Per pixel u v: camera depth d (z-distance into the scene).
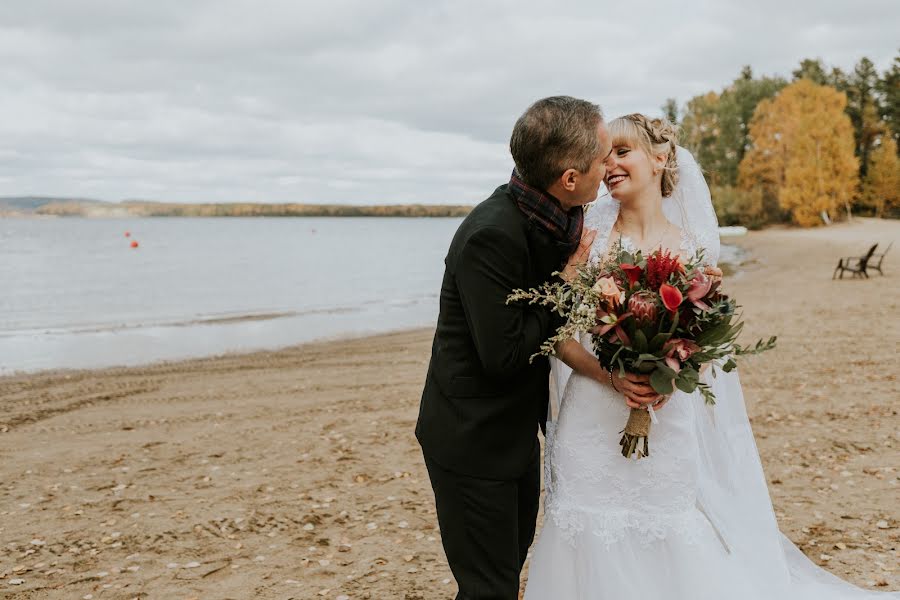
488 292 2.34
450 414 2.52
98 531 5.02
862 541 4.30
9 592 4.05
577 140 2.32
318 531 4.93
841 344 11.58
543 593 2.74
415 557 4.45
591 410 2.68
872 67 89.06
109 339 17.28
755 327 14.21
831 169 68.94
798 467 5.78
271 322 20.59
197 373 12.51
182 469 6.61
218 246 77.06
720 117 82.62
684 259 2.88
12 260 50.53
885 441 6.32
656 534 2.61
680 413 2.66
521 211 2.43
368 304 25.72
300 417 8.67
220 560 4.46
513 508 2.55
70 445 7.70
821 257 35.47
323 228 175.50
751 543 2.93
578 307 2.37
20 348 15.95
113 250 66.38
